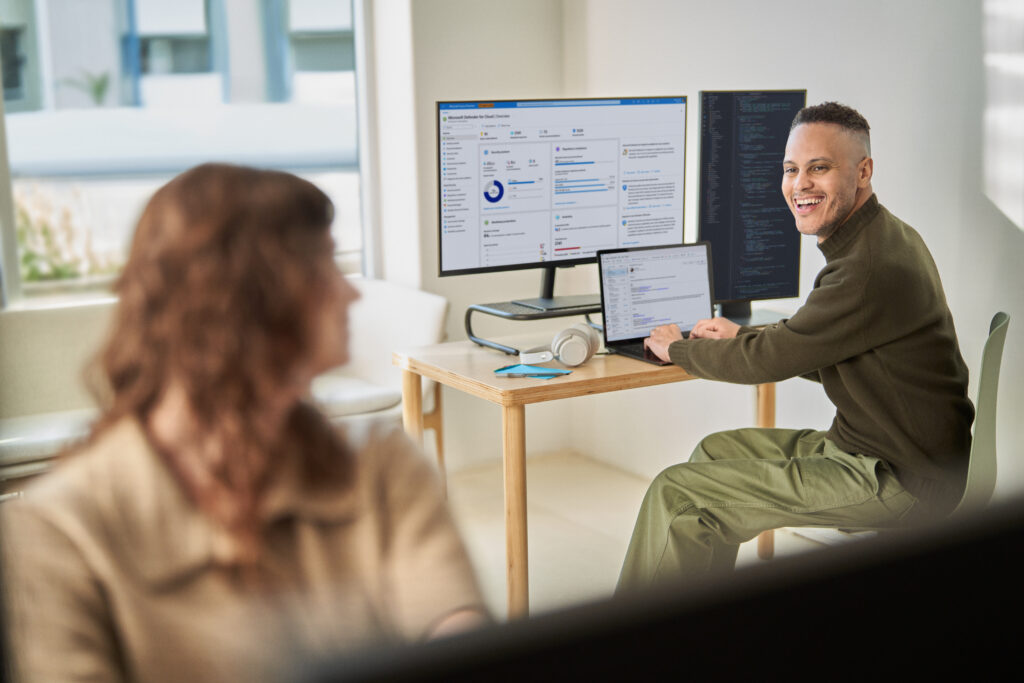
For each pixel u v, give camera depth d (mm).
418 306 3379
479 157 2654
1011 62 2420
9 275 3246
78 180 3344
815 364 2121
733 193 2791
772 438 2406
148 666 611
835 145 2158
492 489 3611
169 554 616
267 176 666
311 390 658
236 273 630
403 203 3660
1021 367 2482
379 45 3654
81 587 599
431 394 3266
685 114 2910
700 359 2264
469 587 662
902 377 2102
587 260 2869
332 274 661
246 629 611
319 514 641
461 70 3623
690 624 233
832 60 2885
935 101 2617
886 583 249
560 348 2369
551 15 3801
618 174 2854
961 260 2605
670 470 2164
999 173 2480
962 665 259
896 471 2100
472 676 217
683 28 3365
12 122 3229
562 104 2734
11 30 3197
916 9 2633
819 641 245
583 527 3217
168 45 3422
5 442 2715
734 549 2148
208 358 625
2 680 450
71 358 3205
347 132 3766
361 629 627
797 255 2902
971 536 257
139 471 622
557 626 224
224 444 620
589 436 3984
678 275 2625
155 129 3432
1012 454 2521
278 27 3578
